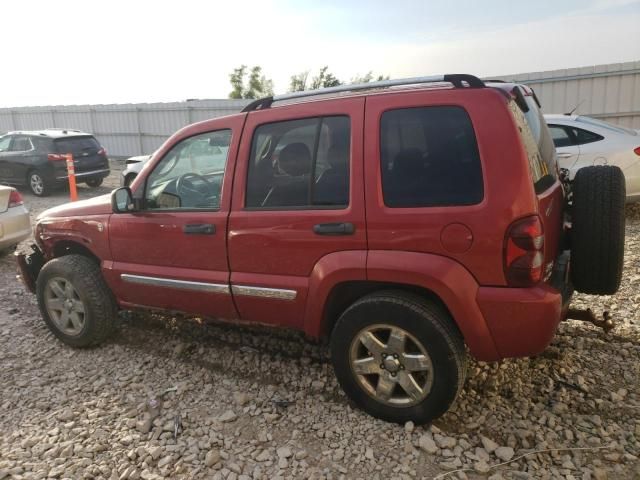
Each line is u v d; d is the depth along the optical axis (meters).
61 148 13.59
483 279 2.69
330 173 3.06
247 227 3.31
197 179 3.62
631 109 13.21
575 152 7.77
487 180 2.65
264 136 3.31
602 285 3.10
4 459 2.93
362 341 3.04
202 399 3.49
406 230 2.80
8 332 4.69
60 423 3.27
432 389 2.88
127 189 3.86
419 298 2.90
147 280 3.85
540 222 2.62
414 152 2.83
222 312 3.63
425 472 2.71
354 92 3.17
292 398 3.44
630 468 2.68
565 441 2.89
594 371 3.58
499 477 2.62
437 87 2.86
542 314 2.63
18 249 7.70
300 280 3.19
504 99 2.70
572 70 13.61
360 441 2.96
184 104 21.16
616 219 3.02
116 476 2.77
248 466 2.82
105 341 4.43
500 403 3.26
